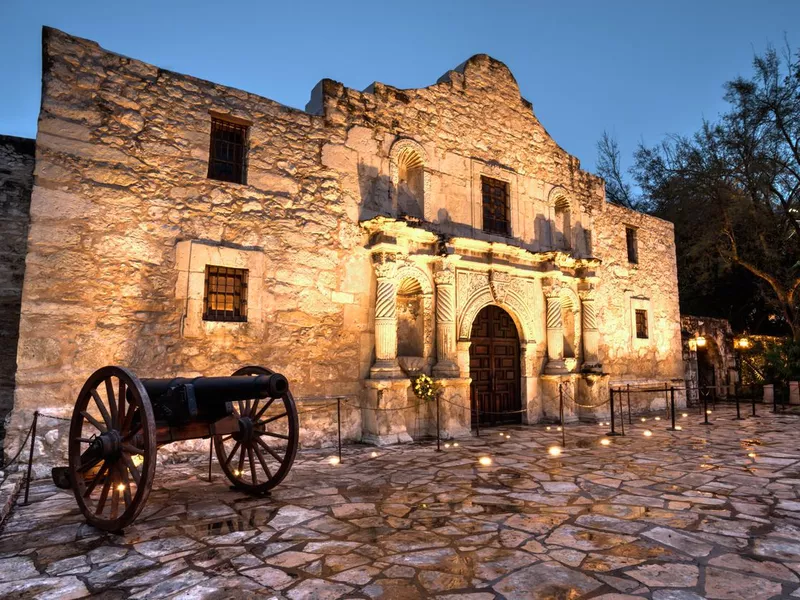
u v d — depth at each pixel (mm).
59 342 6578
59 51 6984
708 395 18359
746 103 18141
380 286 9422
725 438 9461
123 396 4453
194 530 4344
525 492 5609
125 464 4281
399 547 3932
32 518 4703
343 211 9445
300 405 8508
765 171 17453
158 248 7457
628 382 14352
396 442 9000
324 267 9070
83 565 3598
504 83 12617
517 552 3818
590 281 12836
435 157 10914
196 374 7574
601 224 14531
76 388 6633
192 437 4910
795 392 16031
